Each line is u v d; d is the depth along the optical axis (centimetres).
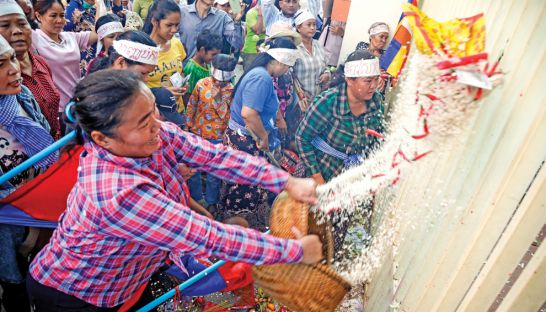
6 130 184
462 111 118
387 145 184
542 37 107
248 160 164
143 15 489
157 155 141
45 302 153
